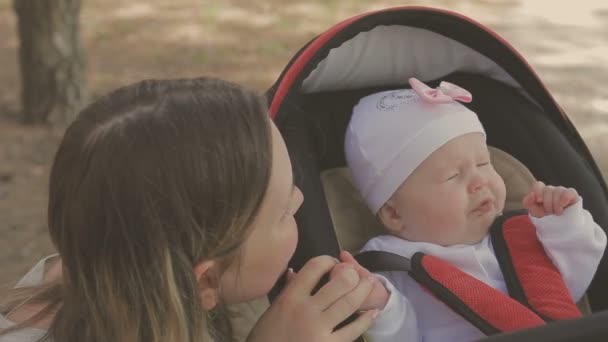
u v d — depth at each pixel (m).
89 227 1.16
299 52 1.90
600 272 1.93
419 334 1.88
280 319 1.38
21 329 1.29
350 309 1.39
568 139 2.19
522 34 8.10
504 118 2.16
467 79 2.20
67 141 1.21
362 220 2.18
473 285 1.78
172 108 1.18
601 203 2.00
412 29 2.04
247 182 1.19
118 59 7.08
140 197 1.13
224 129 1.18
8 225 4.03
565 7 9.12
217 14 8.59
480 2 9.35
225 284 1.28
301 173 1.88
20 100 5.85
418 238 2.01
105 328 1.21
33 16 5.19
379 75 2.16
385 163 2.00
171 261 1.15
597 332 1.09
